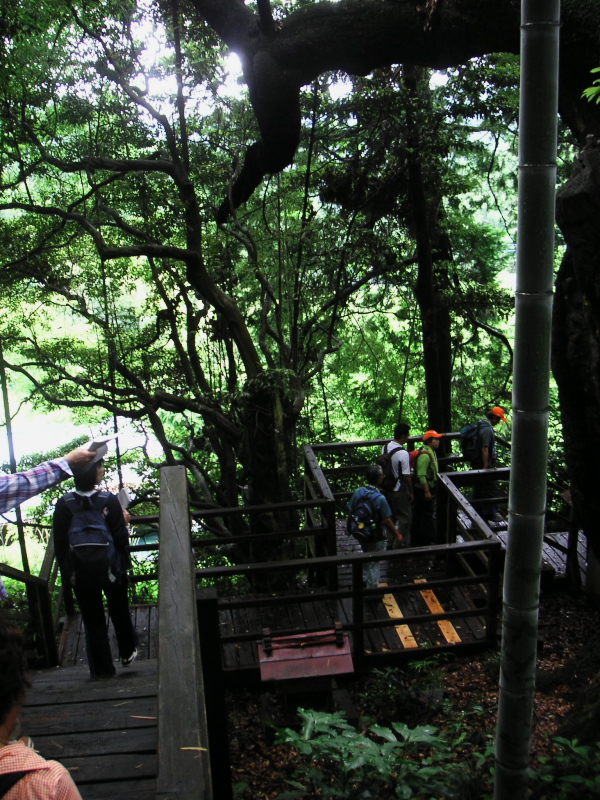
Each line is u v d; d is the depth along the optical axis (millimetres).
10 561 20656
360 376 22484
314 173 14055
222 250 14477
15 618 5043
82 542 4270
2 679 1474
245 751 5648
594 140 5113
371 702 5949
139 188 15008
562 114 7000
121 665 5004
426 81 14406
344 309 17562
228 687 6445
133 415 14055
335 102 12984
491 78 12664
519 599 3312
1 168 14117
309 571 9422
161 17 12594
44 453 16062
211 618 3326
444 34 7406
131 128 14492
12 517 15062
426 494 8852
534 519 3211
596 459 6102
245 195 11430
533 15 2787
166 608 2527
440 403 15391
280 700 6039
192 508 13234
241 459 10719
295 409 10375
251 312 18688
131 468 15609
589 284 5164
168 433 20078
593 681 5227
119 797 2857
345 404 20234
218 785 3570
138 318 16578
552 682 6121
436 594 7543
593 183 4812
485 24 7164
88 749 3244
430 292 14680
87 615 4406
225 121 14781
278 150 9336
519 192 2963
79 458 2828
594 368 5582
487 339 19984
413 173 13289
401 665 6578
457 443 18625
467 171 16859
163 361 16703
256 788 5191
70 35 12797
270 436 9867
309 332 16656
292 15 8352
